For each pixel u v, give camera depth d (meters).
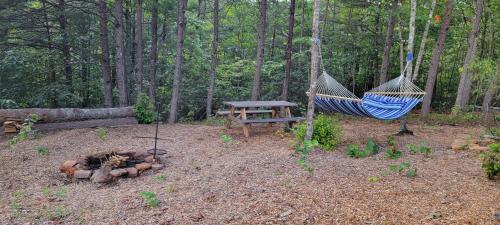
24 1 10.70
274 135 7.89
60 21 12.27
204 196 4.11
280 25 17.36
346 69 16.33
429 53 16.28
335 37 14.80
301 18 15.91
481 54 14.52
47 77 13.01
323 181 4.48
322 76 7.43
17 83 12.26
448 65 17.20
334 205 3.66
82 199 4.19
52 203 4.07
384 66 12.52
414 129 9.01
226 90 16.22
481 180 4.31
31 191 4.52
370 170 4.94
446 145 6.69
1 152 6.26
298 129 6.90
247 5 16.30
